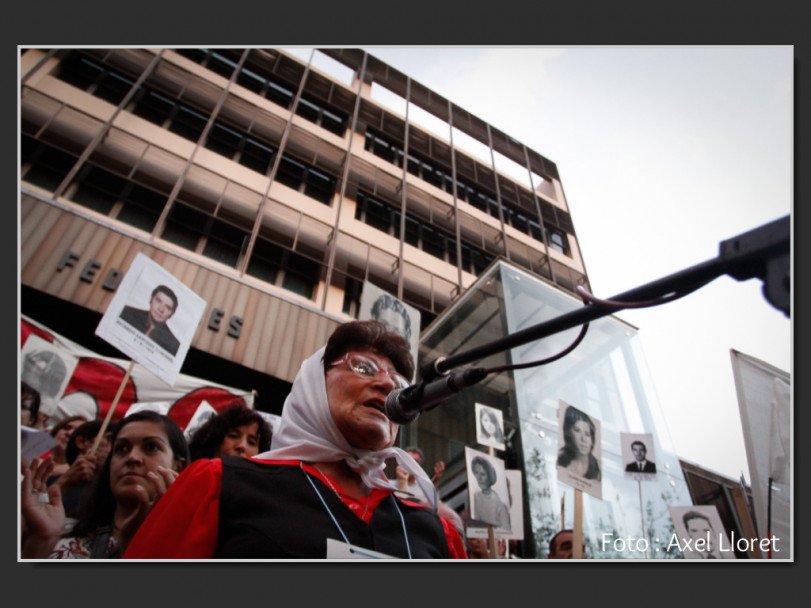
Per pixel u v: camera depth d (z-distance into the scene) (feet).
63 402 16.21
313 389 6.77
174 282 13.99
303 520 5.32
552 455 17.79
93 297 20.95
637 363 22.88
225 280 25.21
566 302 24.00
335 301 32.89
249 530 5.06
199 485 5.45
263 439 16.79
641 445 15.90
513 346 4.42
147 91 36.06
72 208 22.72
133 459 12.60
